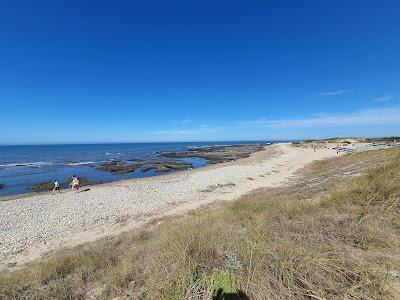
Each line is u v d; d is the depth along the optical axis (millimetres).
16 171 40250
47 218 15227
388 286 2889
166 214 15469
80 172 39031
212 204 16703
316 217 5508
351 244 3945
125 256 6164
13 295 4406
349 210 5582
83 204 18406
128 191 22922
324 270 3182
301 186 15750
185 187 24469
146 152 92312
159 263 3994
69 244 11414
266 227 5227
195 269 3600
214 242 4285
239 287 3105
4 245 11492
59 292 4219
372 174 7734
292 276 3051
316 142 109438
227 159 61219
